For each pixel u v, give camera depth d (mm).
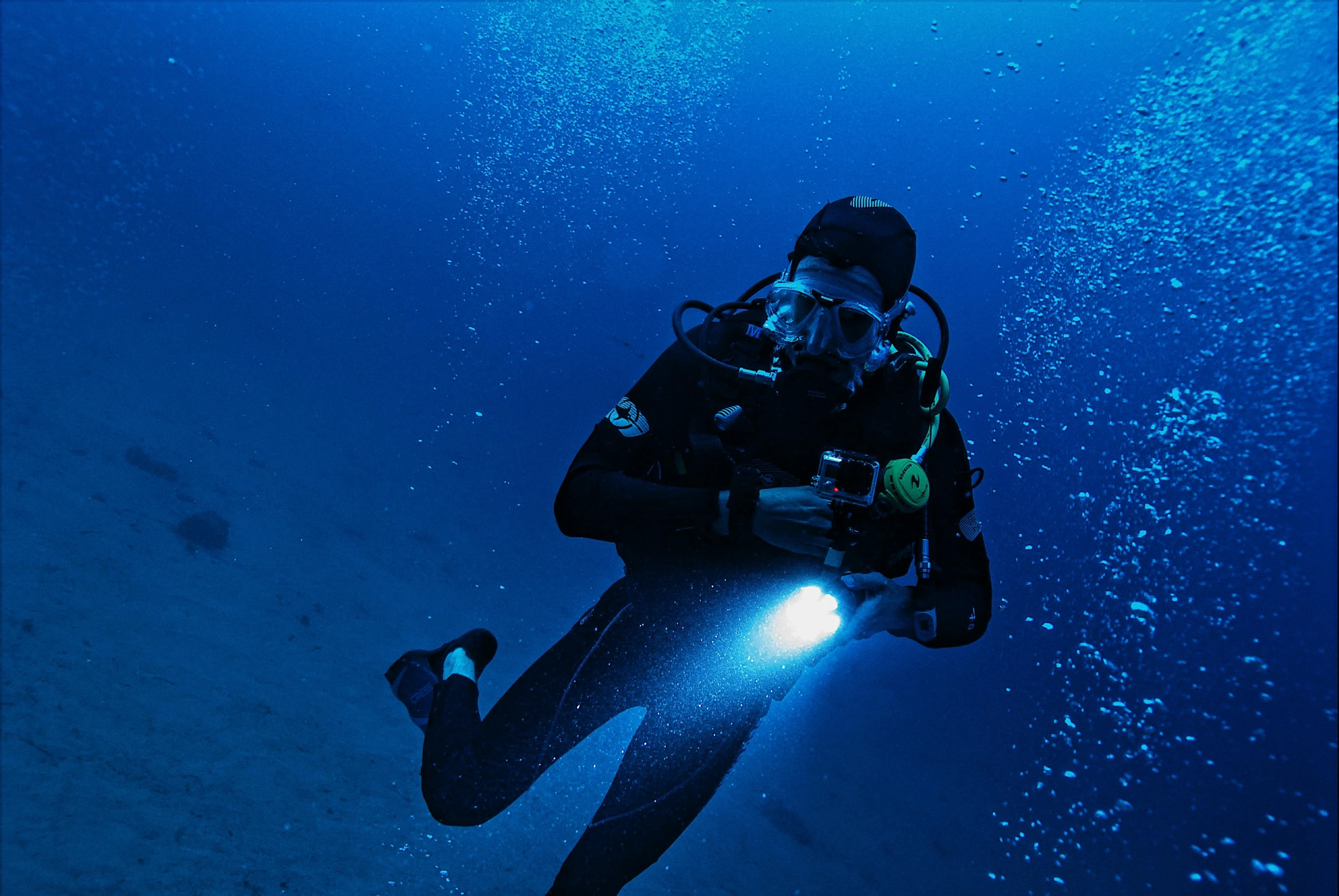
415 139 24500
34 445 5703
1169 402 6062
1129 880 5652
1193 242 5883
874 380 1532
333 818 2961
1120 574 5980
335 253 22531
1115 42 13445
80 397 7383
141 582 4363
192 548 5172
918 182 16656
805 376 1456
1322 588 5812
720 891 3744
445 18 23438
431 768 1490
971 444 9477
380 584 6422
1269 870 5297
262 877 2461
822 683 9719
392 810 3205
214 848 2508
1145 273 6113
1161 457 6102
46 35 14203
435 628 6008
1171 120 5879
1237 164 5578
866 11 15703
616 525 1445
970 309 15172
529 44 15453
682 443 1544
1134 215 6129
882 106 16797
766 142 17391
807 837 5016
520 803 3613
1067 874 5781
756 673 1486
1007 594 10188
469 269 20203
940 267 15555
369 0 23016
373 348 19500
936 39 15484
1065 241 6430
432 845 3029
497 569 8883
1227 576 5957
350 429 12273
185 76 21859
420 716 1711
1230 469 5957
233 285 19297
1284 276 5594
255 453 8367
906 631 1659
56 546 4309
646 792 1460
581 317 20422
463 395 19281
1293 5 5055
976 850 6066
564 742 1528
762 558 1481
